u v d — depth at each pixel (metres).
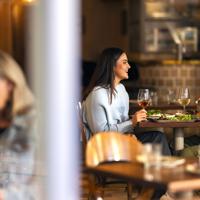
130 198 6.63
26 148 4.04
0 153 4.04
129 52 16.22
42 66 4.20
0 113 4.02
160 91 10.89
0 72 3.92
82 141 6.27
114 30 17.03
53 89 4.17
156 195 5.87
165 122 6.70
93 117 6.59
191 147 7.37
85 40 16.84
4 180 4.03
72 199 4.21
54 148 4.13
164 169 4.27
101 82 6.70
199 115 7.24
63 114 4.19
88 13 16.86
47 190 4.12
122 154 4.96
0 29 11.35
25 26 4.34
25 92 4.02
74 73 4.28
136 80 12.21
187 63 13.04
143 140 6.80
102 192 6.35
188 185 3.88
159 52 15.25
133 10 15.85
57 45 4.27
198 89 13.07
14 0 11.01
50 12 4.28
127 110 6.97
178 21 15.39
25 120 4.03
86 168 4.43
